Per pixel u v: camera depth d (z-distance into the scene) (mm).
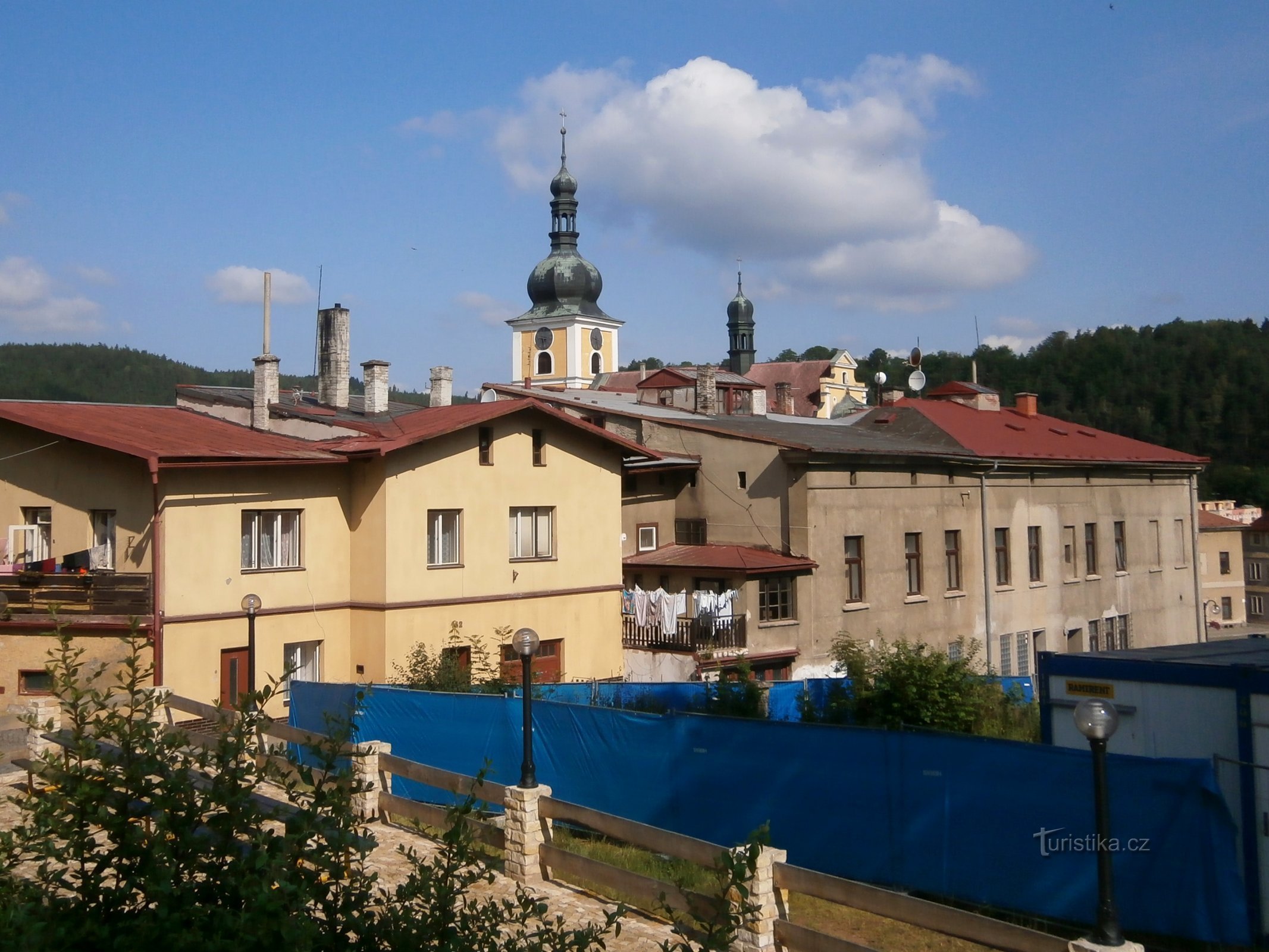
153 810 5594
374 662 25312
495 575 27359
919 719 21547
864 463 32438
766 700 23109
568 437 29172
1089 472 41594
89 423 23953
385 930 5344
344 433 26094
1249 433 107125
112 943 5039
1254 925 11516
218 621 23375
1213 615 77375
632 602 30422
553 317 92000
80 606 22266
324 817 5648
